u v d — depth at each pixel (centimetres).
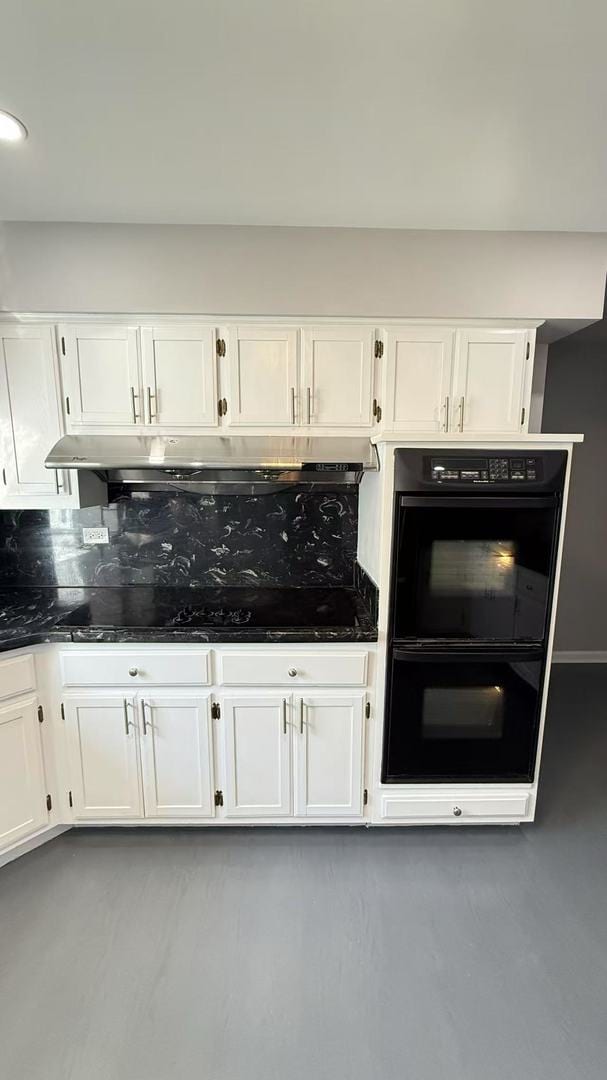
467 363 203
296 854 187
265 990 137
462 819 195
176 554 240
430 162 152
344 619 191
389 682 183
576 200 174
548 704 314
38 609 205
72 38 107
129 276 193
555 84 120
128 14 101
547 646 183
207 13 101
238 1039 125
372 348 201
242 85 121
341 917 160
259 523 239
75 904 164
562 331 221
